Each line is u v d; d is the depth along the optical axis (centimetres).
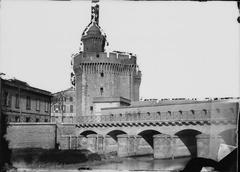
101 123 5584
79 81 7762
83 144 4909
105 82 7606
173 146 4750
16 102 4359
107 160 4103
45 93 5434
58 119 7856
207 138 3097
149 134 5534
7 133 3403
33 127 3684
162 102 5272
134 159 4559
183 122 4622
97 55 7631
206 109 4366
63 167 2612
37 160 2498
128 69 7894
